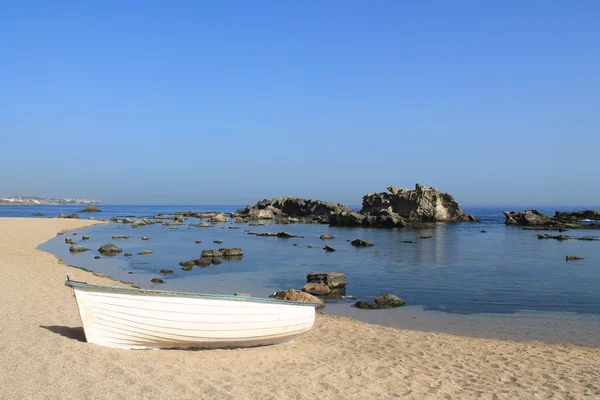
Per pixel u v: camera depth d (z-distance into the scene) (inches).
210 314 385.1
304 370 361.1
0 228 1873.8
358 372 366.3
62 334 387.2
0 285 620.1
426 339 508.7
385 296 719.7
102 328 363.3
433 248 1545.3
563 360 437.1
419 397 318.7
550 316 641.6
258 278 932.0
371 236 2060.8
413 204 3186.5
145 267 1044.5
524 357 444.8
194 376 318.0
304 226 2822.3
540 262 1203.2
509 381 367.9
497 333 554.9
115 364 321.1
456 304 713.6
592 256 1330.0
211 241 1745.8
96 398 261.7
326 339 486.6
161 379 302.8
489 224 2928.2
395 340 498.3
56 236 1785.2
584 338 534.9
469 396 327.6
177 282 861.8
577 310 676.1
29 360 315.0
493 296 772.0
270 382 323.3
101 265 1053.2
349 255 1342.3
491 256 1327.5
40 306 504.1
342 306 697.6
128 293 366.6
